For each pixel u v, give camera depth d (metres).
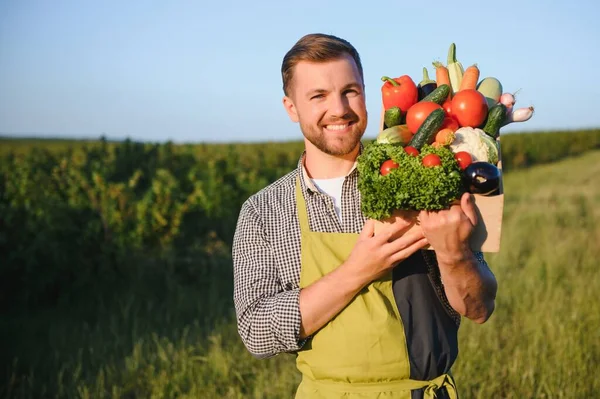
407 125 2.40
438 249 2.18
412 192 2.09
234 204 11.51
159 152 13.62
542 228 11.30
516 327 6.18
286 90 2.56
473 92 2.39
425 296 2.38
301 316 2.29
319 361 2.38
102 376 5.32
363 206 2.18
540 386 4.92
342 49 2.43
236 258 2.61
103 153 13.76
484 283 2.30
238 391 5.11
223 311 7.30
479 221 2.24
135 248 9.51
